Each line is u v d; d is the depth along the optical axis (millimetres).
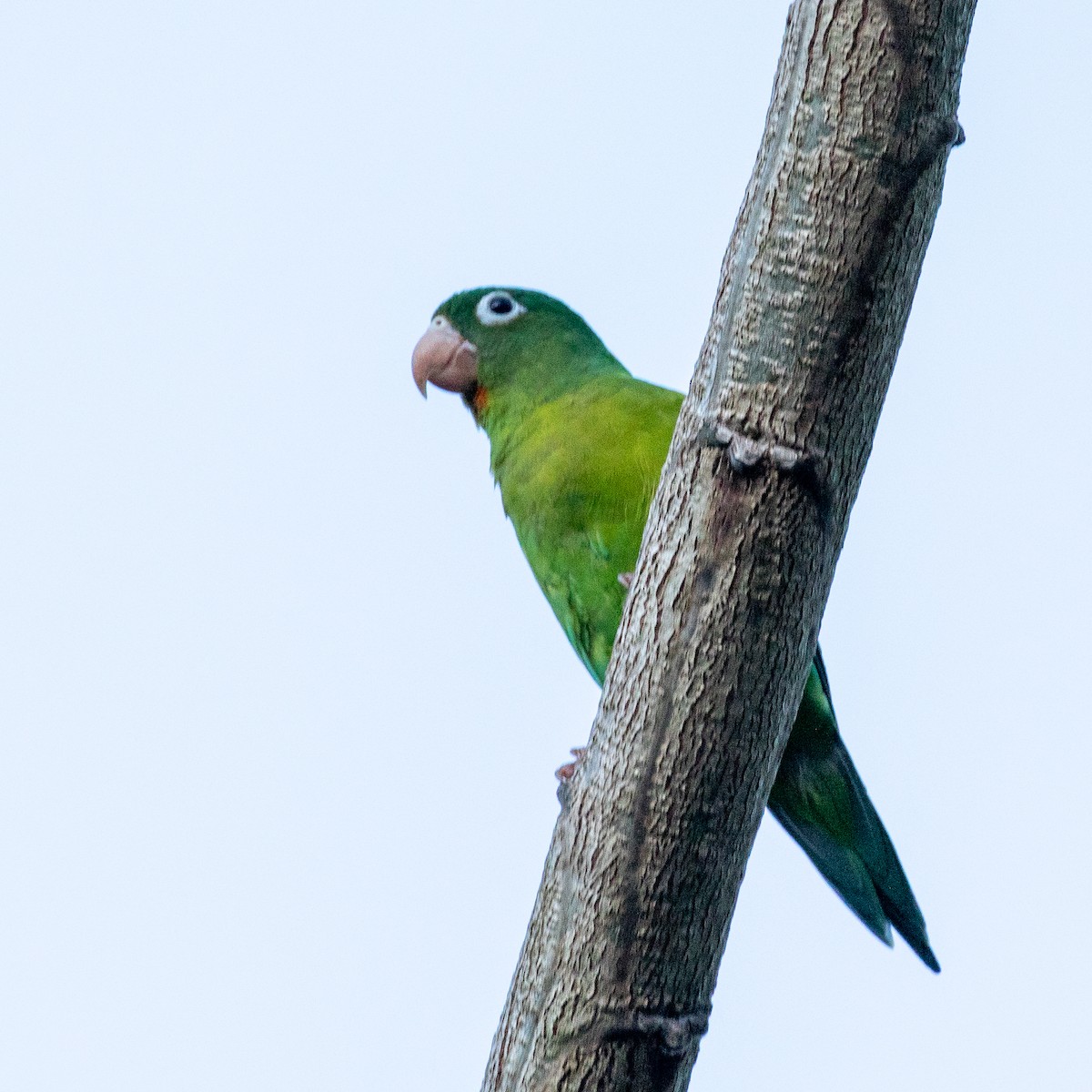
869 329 6324
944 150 6320
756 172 6555
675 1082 6566
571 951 6539
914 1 6211
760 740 6488
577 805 6688
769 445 6336
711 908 6520
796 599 6430
